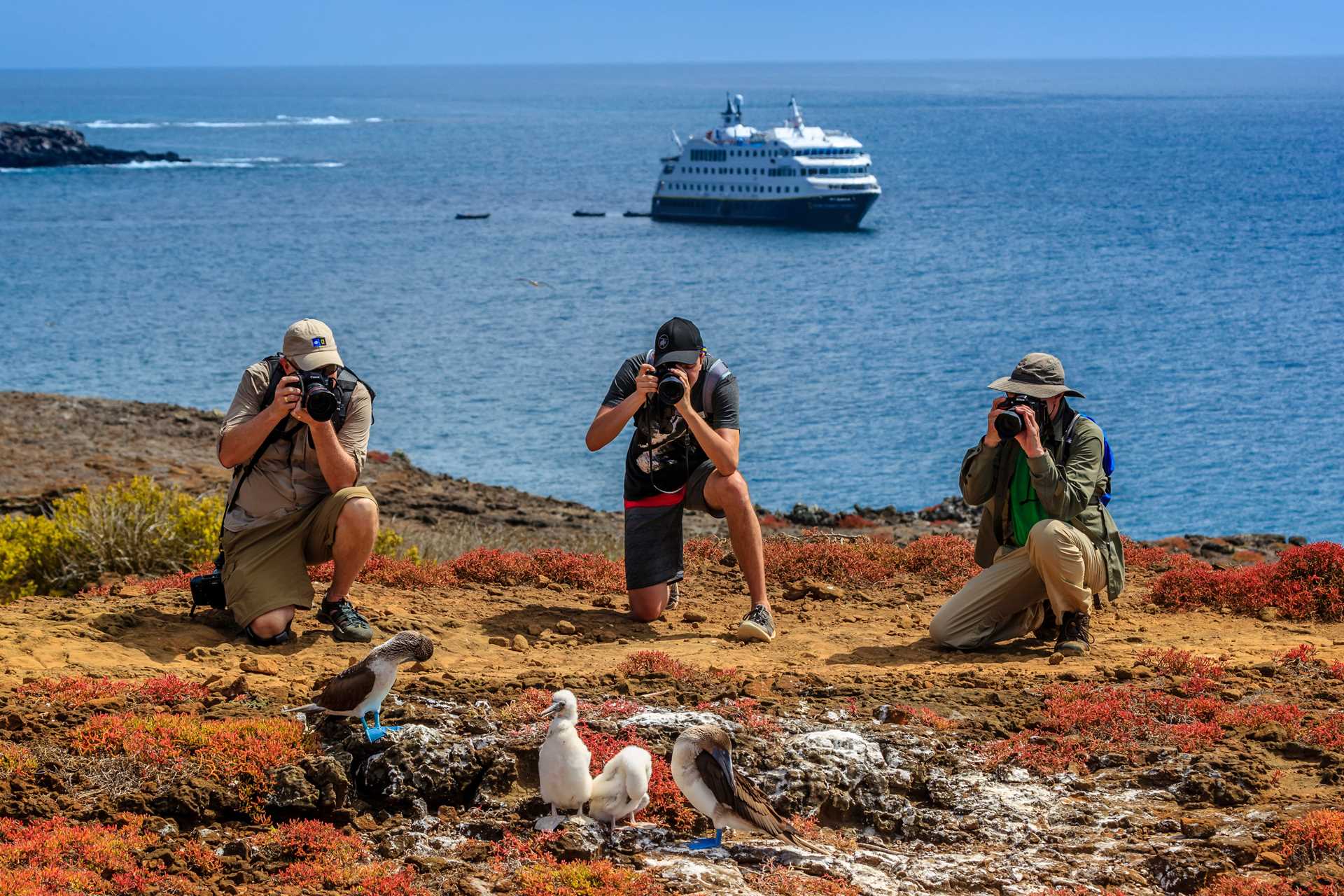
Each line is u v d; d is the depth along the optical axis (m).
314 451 7.80
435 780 5.13
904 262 147.50
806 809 5.28
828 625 9.23
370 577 10.09
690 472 8.71
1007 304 115.25
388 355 84.38
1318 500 49.19
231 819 4.95
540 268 141.62
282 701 6.20
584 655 7.89
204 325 95.50
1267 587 9.77
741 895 4.47
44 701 5.90
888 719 6.32
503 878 4.53
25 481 18.97
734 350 90.88
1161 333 98.00
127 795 4.89
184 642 7.57
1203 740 5.99
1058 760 5.76
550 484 46.75
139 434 23.41
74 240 162.00
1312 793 5.43
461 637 8.26
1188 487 51.53
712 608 9.84
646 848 4.91
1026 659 8.03
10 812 4.75
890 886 4.65
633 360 8.70
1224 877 4.66
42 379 68.88
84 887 4.22
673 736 5.76
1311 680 7.28
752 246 162.00
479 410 64.06
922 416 65.62
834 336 98.12
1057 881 4.70
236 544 7.77
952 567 11.10
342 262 145.50
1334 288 121.12
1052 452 8.22
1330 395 73.00
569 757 4.80
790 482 50.09
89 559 12.52
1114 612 9.73
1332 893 4.49
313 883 4.45
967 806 5.36
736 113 185.62
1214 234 169.00
